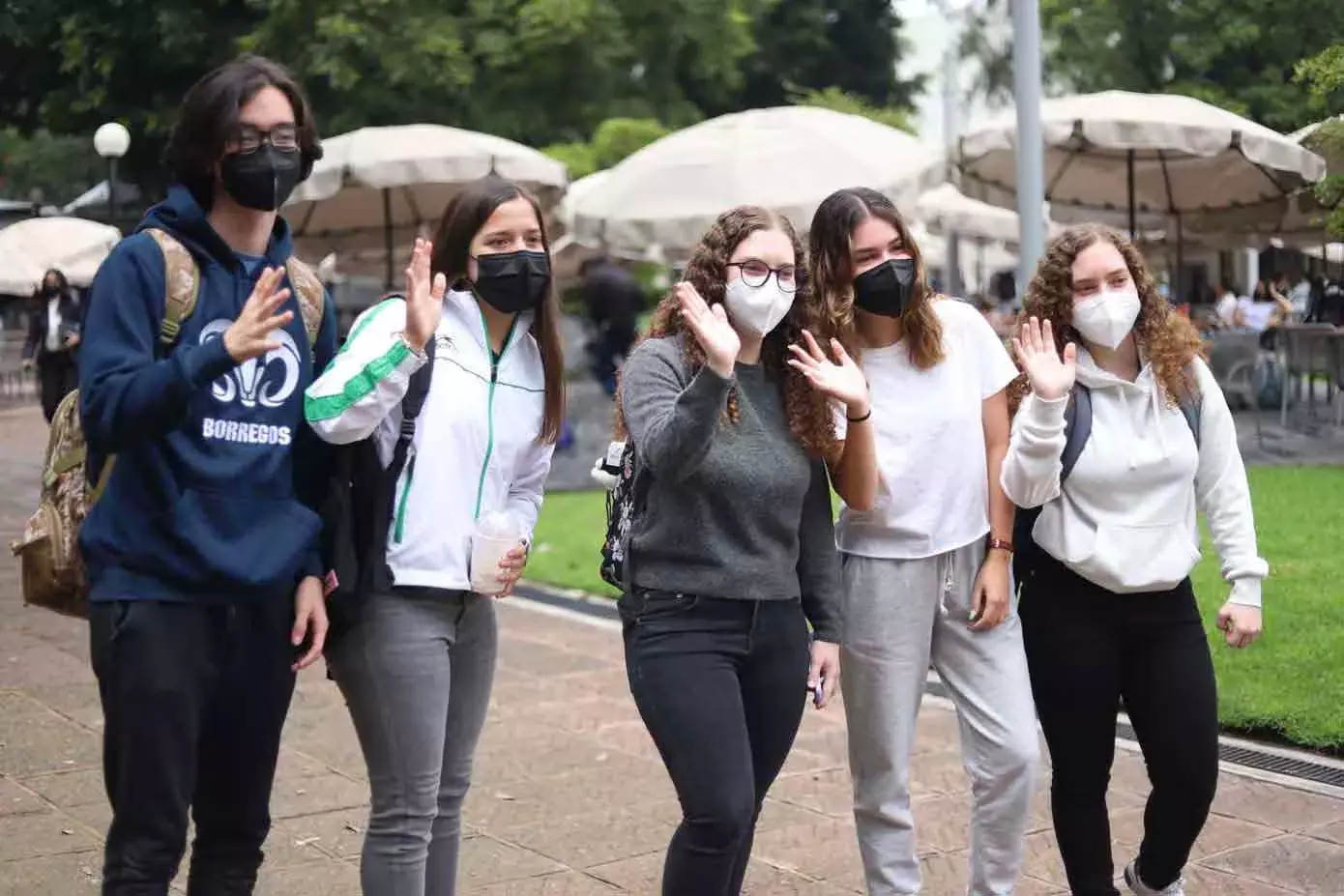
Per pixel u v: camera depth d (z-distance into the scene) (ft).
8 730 18.85
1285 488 35.09
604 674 22.43
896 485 11.05
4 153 166.30
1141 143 36.52
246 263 9.39
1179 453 11.22
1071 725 11.44
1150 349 11.44
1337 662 20.06
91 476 9.16
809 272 10.79
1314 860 14.16
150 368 8.49
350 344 9.57
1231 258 68.80
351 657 9.97
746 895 13.62
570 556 32.09
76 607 9.52
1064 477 11.22
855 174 43.75
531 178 45.19
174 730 8.94
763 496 9.87
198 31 80.74
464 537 10.09
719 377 9.30
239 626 9.25
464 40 84.33
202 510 8.97
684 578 9.82
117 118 83.15
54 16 81.97
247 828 9.77
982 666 11.26
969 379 11.39
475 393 10.23
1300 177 39.45
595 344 57.67
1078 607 11.35
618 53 90.02
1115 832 15.19
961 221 58.49
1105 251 11.27
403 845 9.99
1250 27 42.42
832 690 10.44
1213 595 24.08
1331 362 46.26
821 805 16.21
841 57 131.03
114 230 69.31
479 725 10.82
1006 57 70.90
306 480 9.67
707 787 9.53
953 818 15.64
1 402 83.35
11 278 74.28
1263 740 18.08
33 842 14.66
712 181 44.04
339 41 78.02
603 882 13.93
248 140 9.05
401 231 53.11
